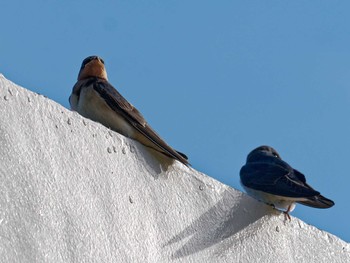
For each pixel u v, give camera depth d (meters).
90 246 8.40
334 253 11.37
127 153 9.58
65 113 9.08
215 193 10.38
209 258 9.84
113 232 8.78
